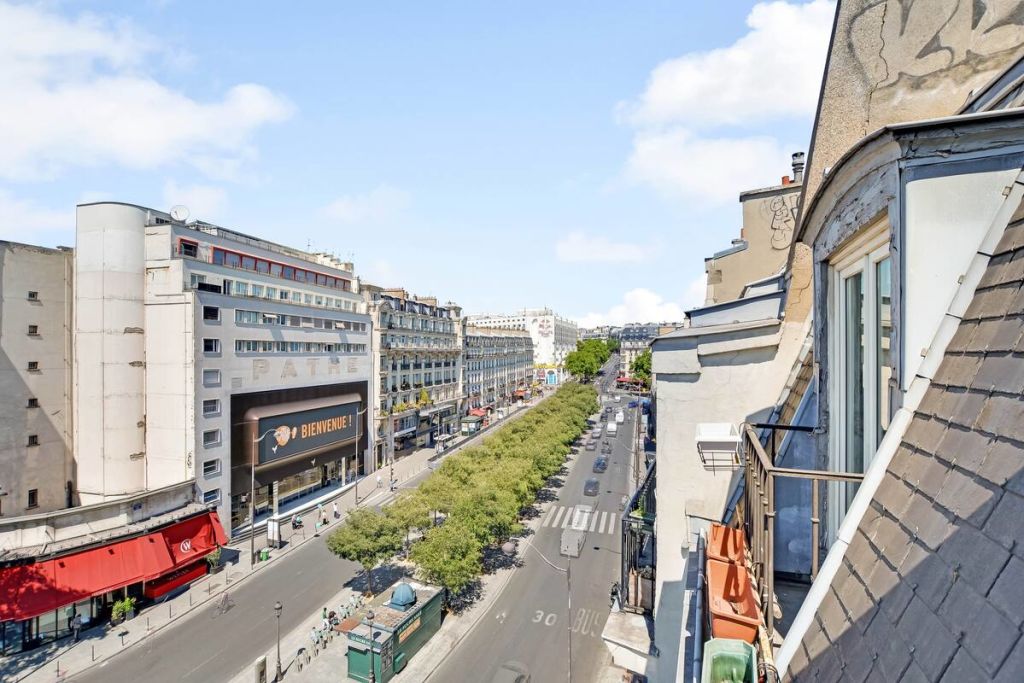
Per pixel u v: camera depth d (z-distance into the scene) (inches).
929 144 140.6
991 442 104.4
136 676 871.7
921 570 109.7
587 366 4945.9
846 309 229.0
